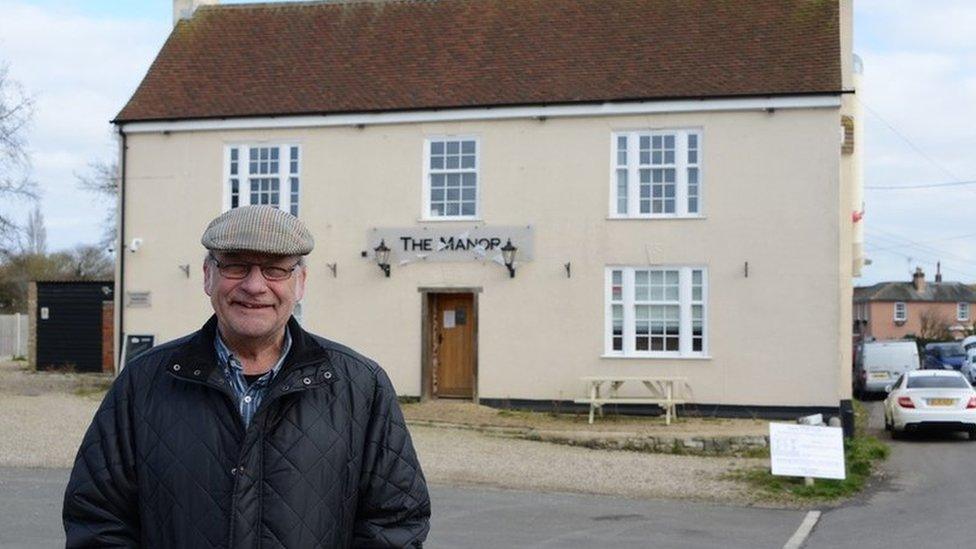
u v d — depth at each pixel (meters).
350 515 3.91
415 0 25.62
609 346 21.84
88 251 60.09
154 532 3.76
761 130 21.34
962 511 13.47
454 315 22.94
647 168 21.88
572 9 24.39
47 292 28.47
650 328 21.75
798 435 15.09
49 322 28.47
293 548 3.71
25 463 14.93
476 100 22.53
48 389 23.52
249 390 3.93
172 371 3.83
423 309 22.64
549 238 22.19
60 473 14.23
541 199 22.25
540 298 22.16
